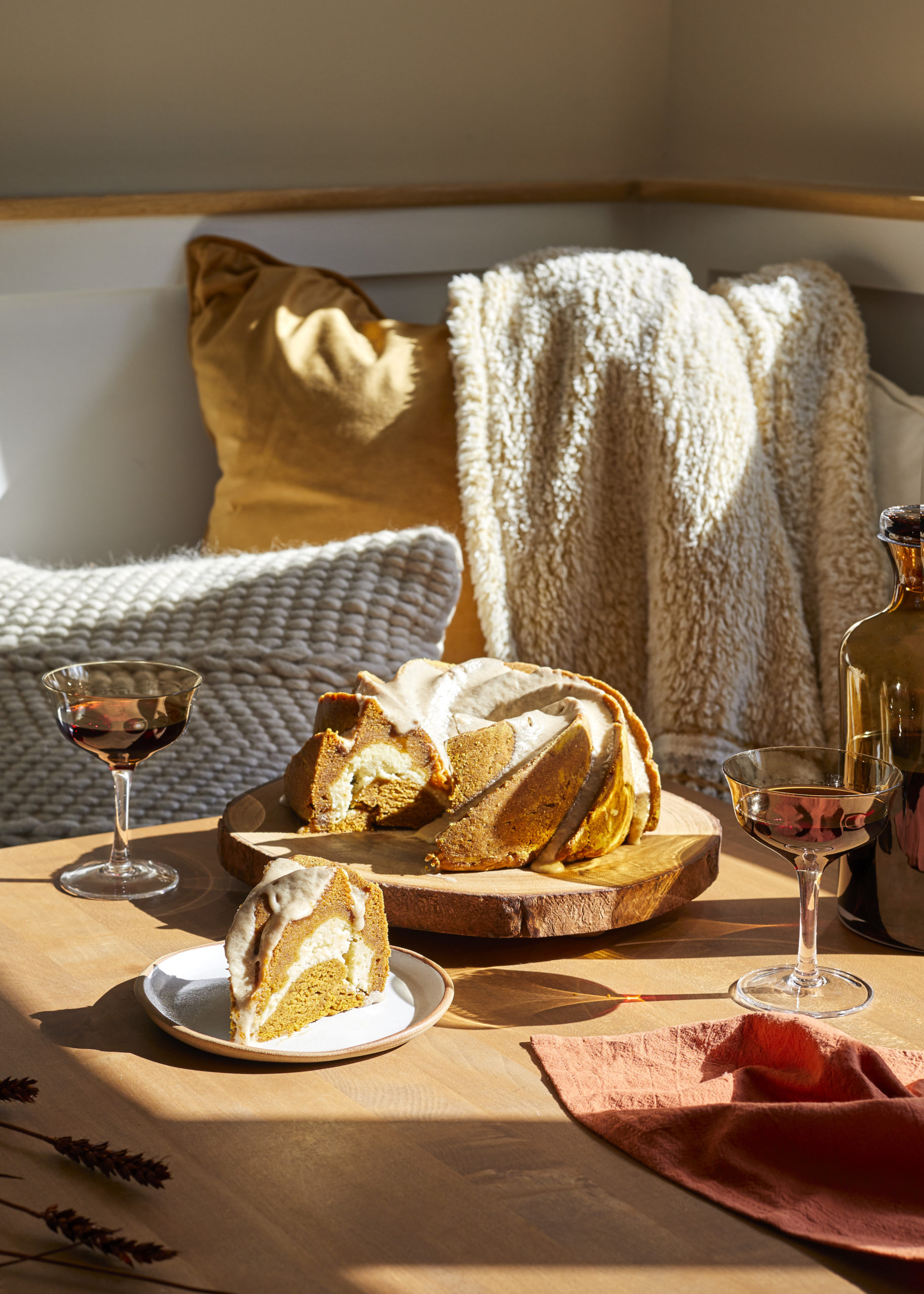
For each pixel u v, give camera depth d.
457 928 0.94
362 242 2.03
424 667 1.14
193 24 1.89
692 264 2.25
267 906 0.83
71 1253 0.63
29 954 0.95
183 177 1.94
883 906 0.98
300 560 1.53
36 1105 0.75
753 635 1.71
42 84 1.80
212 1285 0.60
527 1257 0.62
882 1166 0.67
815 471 1.80
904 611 0.97
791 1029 0.78
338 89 2.03
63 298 1.84
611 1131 0.72
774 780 0.91
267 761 1.42
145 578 1.54
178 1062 0.80
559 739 1.01
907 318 1.88
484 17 2.13
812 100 2.06
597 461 1.74
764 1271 0.61
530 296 1.78
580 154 2.29
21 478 1.87
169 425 1.96
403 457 1.73
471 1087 0.77
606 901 0.95
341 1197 0.67
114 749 1.03
